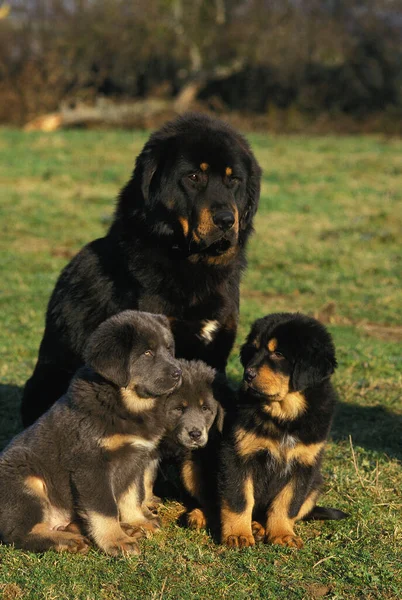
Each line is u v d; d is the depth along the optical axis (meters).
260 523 7.81
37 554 6.82
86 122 40.22
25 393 9.45
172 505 8.21
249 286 17.41
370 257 19.78
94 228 22.03
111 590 6.30
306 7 46.72
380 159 31.69
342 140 37.06
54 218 22.80
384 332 14.88
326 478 8.71
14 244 20.45
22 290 16.69
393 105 44.25
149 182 8.55
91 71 44.38
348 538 7.34
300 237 21.50
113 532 6.97
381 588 6.42
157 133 8.80
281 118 41.28
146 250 8.47
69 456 7.01
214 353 8.78
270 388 7.30
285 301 16.55
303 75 44.81
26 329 14.34
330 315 15.68
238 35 45.06
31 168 28.75
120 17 45.06
